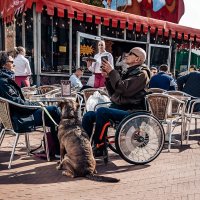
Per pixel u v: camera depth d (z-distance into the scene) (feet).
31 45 35.06
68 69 36.29
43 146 15.81
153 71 31.19
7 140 18.78
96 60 26.30
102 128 14.03
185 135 20.83
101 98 17.65
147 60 45.57
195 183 12.40
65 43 36.01
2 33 42.88
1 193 11.04
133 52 14.61
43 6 30.17
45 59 34.68
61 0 28.60
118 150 14.05
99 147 14.37
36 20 31.89
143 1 50.67
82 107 20.80
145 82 14.40
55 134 15.08
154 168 14.19
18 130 13.89
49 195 10.95
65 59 36.24
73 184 12.02
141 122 14.33
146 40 45.21
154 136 14.79
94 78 26.58
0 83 13.75
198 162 15.23
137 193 11.29
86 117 14.65
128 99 14.46
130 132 14.19
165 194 11.26
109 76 14.19
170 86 22.24
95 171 12.94
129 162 14.37
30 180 12.37
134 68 14.67
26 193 11.09
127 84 14.05
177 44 53.21
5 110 13.84
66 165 12.81
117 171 13.70
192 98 20.51
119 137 13.91
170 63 49.88
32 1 27.07
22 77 26.68
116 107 14.99
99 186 11.87
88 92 20.48
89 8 30.91
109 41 41.96
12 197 10.72
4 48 42.73
